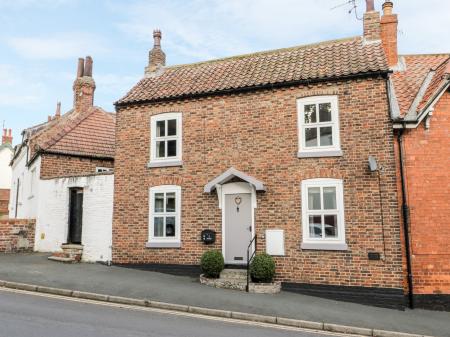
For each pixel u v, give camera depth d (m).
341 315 9.66
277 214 12.52
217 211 13.27
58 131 19.92
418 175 11.73
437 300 11.12
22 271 12.78
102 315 8.63
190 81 15.30
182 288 11.40
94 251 15.16
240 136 13.38
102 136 20.34
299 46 15.59
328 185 12.12
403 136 11.91
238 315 9.32
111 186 15.26
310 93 12.72
